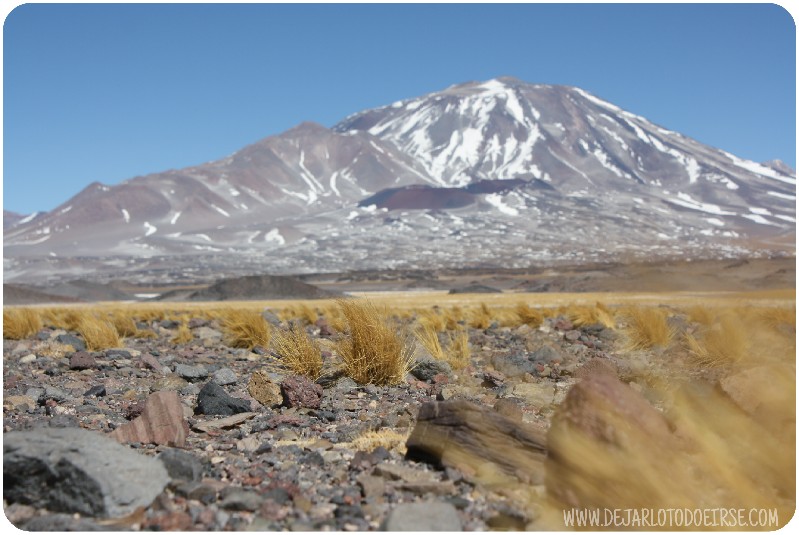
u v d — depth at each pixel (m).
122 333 18.97
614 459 4.15
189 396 8.91
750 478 4.64
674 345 13.30
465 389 8.80
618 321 20.42
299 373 9.80
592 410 4.29
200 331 18.48
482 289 132.25
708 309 18.55
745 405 5.29
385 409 7.79
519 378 10.09
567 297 70.31
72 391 9.27
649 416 4.32
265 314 26.12
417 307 39.53
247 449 5.95
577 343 14.52
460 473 4.98
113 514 4.28
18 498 4.47
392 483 4.78
